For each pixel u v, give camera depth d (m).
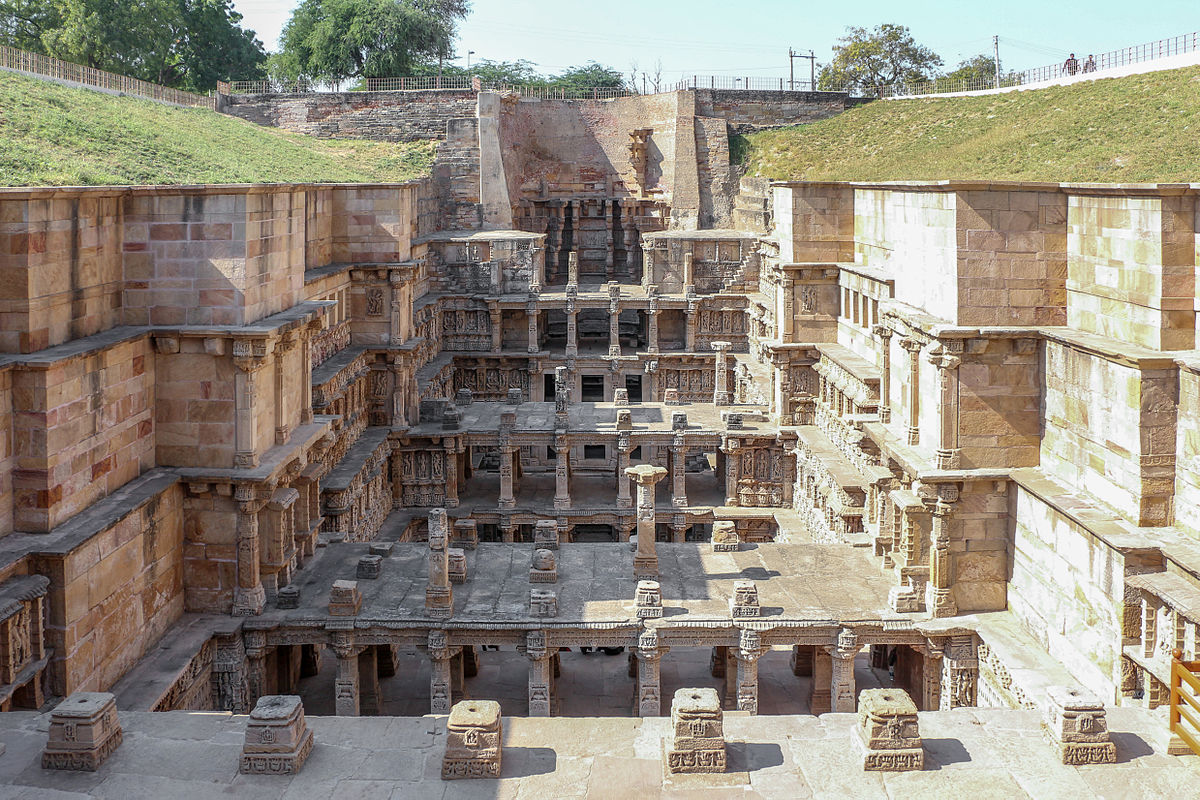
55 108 51.06
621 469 53.25
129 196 31.14
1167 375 26.80
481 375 69.56
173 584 32.25
